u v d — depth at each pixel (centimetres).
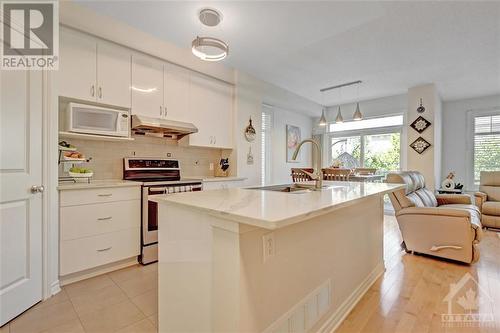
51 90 202
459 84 451
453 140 542
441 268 259
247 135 414
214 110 375
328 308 164
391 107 545
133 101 285
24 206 180
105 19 255
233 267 104
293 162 601
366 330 163
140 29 279
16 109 173
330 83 462
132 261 266
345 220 185
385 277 239
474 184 517
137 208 264
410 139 478
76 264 222
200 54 234
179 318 136
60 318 171
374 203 236
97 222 235
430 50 325
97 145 287
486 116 509
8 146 167
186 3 232
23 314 175
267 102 511
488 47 314
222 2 229
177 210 136
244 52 335
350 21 259
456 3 229
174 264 139
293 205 118
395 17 251
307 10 239
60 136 252
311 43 307
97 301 194
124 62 278
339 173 394
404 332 160
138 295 203
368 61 360
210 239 117
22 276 177
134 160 309
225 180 363
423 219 283
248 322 107
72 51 241
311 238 148
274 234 121
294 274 135
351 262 194
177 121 323
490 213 402
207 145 365
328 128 647
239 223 101
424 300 198
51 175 202
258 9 238
